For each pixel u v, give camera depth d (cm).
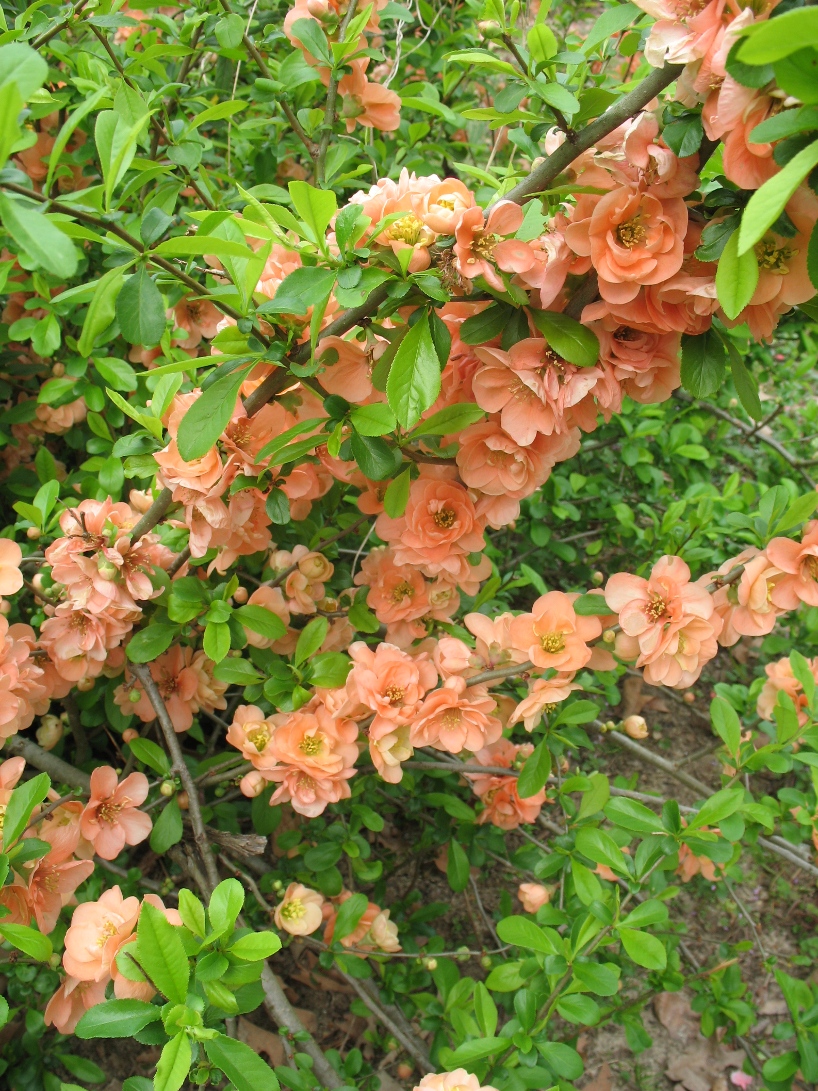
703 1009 66
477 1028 52
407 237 41
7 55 30
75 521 50
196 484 46
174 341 67
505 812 62
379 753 50
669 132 38
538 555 90
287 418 48
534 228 45
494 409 45
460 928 76
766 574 48
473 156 90
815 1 33
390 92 58
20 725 52
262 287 48
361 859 62
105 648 52
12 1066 61
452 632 58
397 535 52
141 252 39
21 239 30
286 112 64
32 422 72
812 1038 57
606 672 58
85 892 57
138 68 62
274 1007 53
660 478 87
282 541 65
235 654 56
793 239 37
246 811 71
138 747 53
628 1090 71
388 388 41
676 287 40
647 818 51
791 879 86
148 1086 41
